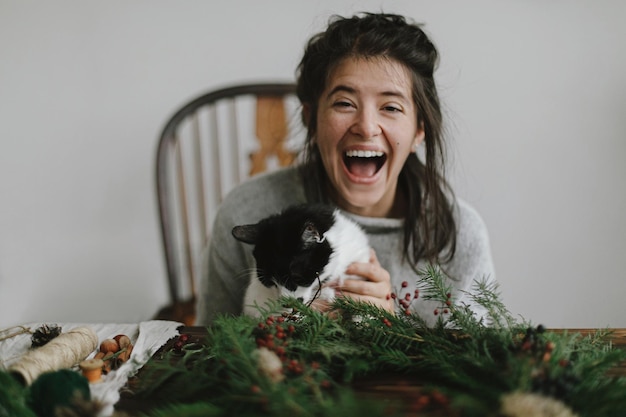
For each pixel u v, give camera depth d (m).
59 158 1.99
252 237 1.12
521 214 1.96
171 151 1.96
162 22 1.89
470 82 1.86
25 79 1.94
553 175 1.93
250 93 1.68
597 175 1.92
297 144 1.69
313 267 1.06
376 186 1.15
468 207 1.36
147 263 2.07
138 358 0.76
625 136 1.88
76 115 1.96
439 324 0.75
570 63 1.84
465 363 0.63
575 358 0.65
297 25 1.87
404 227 1.24
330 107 1.11
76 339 0.76
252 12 1.88
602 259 1.99
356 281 1.05
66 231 2.05
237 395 0.56
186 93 1.94
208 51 1.91
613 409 0.52
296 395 0.53
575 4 1.80
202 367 0.66
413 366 0.68
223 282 1.34
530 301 2.04
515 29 1.82
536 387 0.52
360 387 0.66
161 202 1.63
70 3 1.88
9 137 1.98
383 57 1.08
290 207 1.18
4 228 2.05
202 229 1.80
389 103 1.09
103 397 0.63
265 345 0.64
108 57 1.92
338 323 0.74
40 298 2.10
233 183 1.97
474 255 1.29
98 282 2.09
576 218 1.96
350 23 1.14
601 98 1.86
